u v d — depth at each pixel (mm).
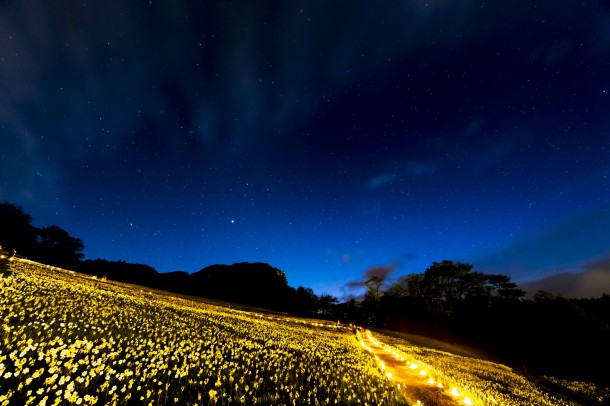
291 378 11422
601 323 39594
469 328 52625
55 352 6961
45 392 6062
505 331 46219
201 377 9297
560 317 41969
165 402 7012
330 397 10469
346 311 67562
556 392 24953
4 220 50438
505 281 59750
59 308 12414
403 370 18594
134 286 44938
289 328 30078
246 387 8930
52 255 55250
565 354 37875
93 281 32875
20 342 6887
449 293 65625
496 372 28578
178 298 41656
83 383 6840
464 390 13875
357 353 21344
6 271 18703
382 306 69500
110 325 12367
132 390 7285
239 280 69688
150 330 13398
